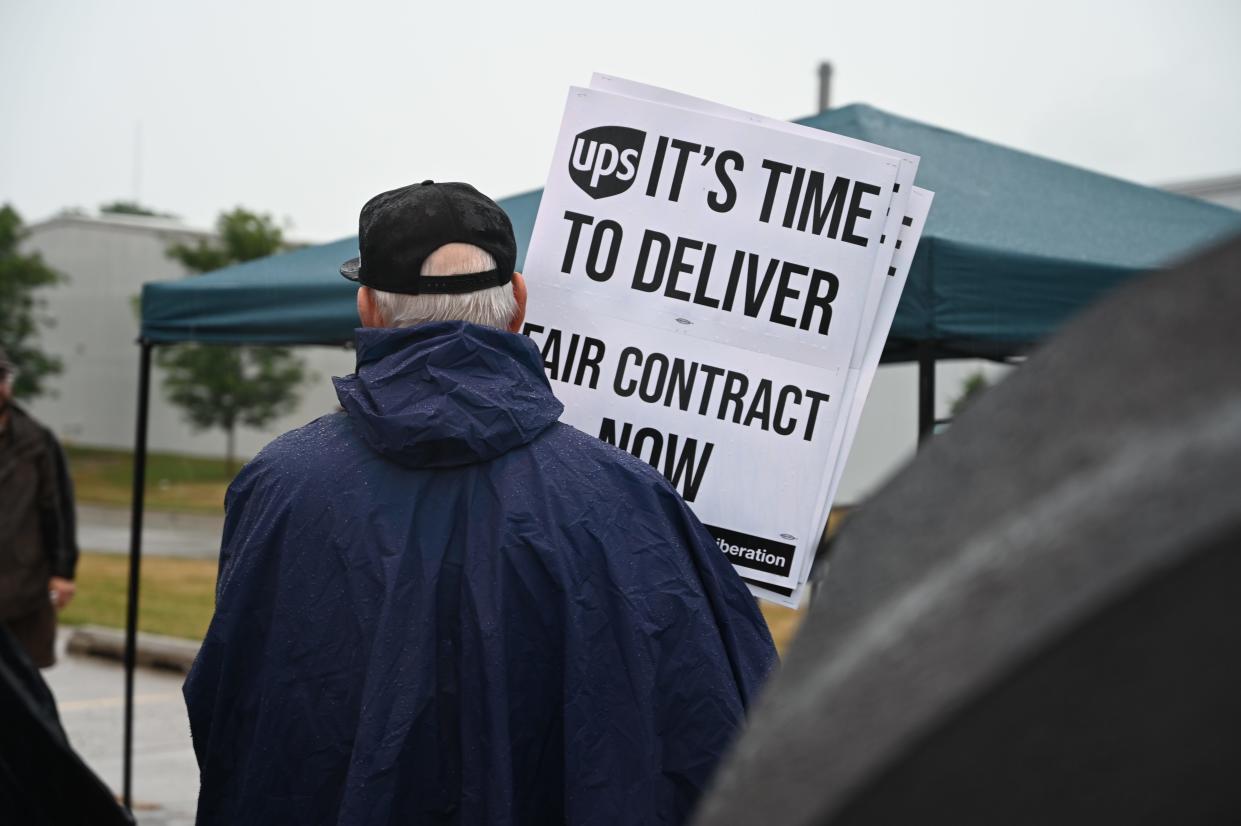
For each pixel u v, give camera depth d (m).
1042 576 0.27
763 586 1.71
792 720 0.31
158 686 7.12
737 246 1.73
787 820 0.30
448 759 1.20
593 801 1.19
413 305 1.35
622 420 1.73
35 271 36.25
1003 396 0.33
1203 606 0.25
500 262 1.39
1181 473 0.25
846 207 1.72
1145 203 4.21
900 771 0.29
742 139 1.73
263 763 1.23
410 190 1.41
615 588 1.23
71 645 8.05
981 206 3.50
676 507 1.32
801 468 1.70
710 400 1.72
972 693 0.27
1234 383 0.26
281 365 33.72
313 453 1.32
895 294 1.74
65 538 4.83
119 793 5.00
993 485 0.31
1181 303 0.29
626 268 1.74
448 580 1.22
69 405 37.56
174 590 11.15
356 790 1.17
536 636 1.22
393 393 1.28
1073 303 3.13
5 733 2.22
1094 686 0.27
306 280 4.00
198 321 4.33
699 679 1.24
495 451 1.27
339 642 1.22
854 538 0.34
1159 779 0.28
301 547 1.25
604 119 1.76
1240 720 0.27
